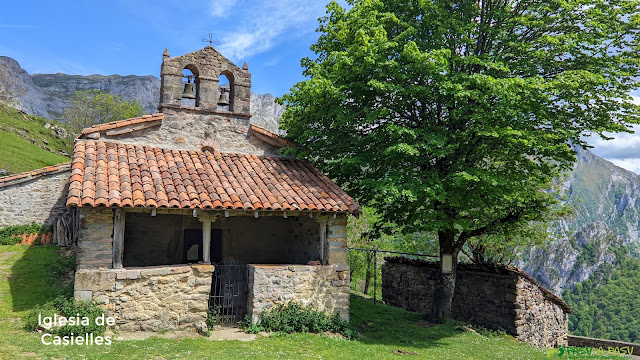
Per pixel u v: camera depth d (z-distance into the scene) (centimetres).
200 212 1048
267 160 1331
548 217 1925
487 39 1393
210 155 1248
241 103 1338
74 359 727
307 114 1348
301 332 1063
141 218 1259
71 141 4806
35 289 1187
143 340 889
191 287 1016
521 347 1263
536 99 1192
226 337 983
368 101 1316
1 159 3023
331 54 1277
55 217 1931
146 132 1205
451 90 1145
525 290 1468
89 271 909
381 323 1402
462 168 1235
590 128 1280
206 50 1301
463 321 1559
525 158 1418
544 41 1271
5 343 768
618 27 1259
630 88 1254
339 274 1175
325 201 1155
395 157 1282
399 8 1396
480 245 1923
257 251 1402
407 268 1834
